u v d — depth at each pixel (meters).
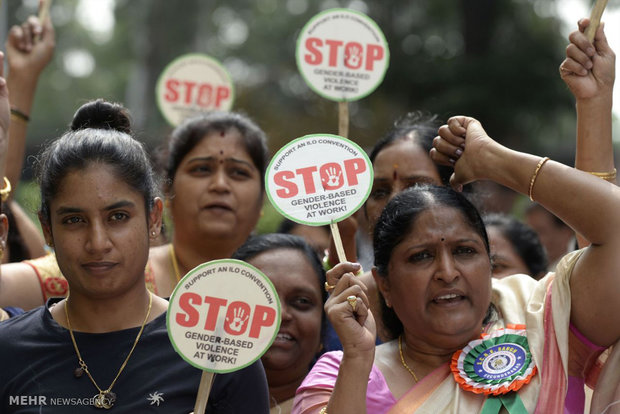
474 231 4.65
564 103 22.75
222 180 6.26
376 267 4.85
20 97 6.58
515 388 4.37
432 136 6.00
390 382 4.67
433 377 4.59
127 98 44.19
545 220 9.31
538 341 4.55
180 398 4.05
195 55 8.46
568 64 4.86
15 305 5.60
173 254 6.38
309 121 19.95
